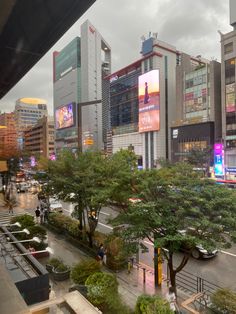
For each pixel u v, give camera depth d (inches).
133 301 457.4
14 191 2105.1
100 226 951.6
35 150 5305.1
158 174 477.7
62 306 132.6
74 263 619.8
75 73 4613.7
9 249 500.7
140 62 3112.7
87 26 4407.0
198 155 1891.0
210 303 413.7
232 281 539.8
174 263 629.9
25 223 733.3
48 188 796.0
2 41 258.5
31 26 238.8
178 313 392.5
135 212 419.2
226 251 709.9
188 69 2682.1
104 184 650.2
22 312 111.6
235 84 2016.5
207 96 2306.8
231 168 1934.1
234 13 2054.6
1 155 1838.1
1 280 142.9
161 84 2864.2
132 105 3289.9
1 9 168.2
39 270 398.6
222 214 402.0
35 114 5679.1
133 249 446.9
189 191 414.0
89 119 4458.7
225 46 2091.5
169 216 419.5
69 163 753.0
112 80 3668.8
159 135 2819.9
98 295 393.1
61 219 924.6
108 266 607.2
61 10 221.5
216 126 2234.3
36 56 285.0
